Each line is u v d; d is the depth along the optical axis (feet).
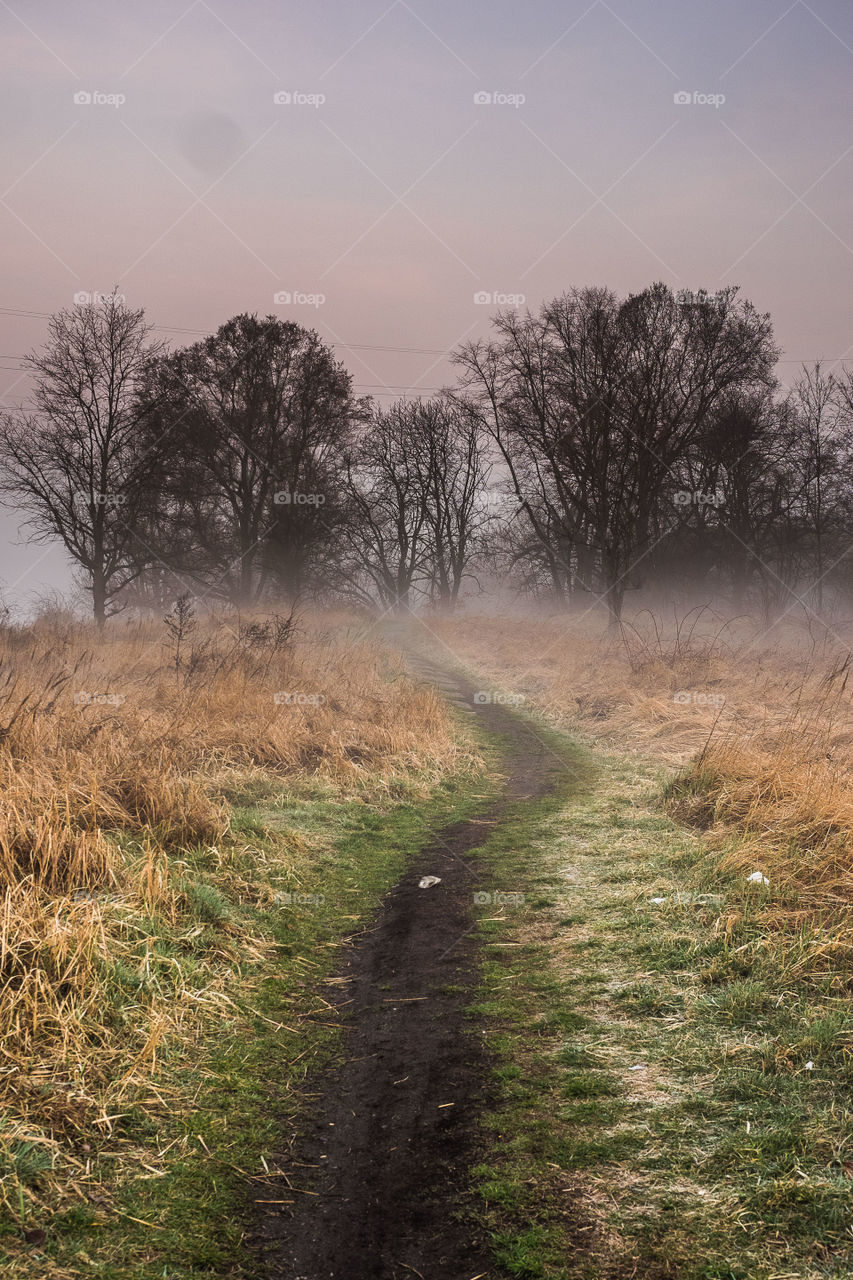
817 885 18.63
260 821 24.72
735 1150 11.47
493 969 17.46
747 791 25.07
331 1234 10.32
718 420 102.22
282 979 16.83
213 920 18.02
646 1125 12.19
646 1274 9.61
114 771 23.70
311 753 32.96
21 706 26.55
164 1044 13.70
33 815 19.10
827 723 34.30
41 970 13.46
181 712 33.06
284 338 110.32
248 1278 9.55
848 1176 10.72
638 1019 15.12
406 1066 13.97
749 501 109.19
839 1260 9.54
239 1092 13.03
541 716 48.67
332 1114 12.75
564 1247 10.05
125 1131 11.73
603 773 34.45
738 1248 9.88
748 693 44.78
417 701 41.91
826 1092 12.41
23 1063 12.13
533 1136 12.09
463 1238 10.26
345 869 23.48
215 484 114.32
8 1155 10.62
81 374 92.63
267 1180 11.23
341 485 132.05
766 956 16.33
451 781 33.55
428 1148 11.93
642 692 47.44
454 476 159.33
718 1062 13.53
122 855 18.72
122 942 15.40
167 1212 10.43
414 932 19.45
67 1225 9.95
